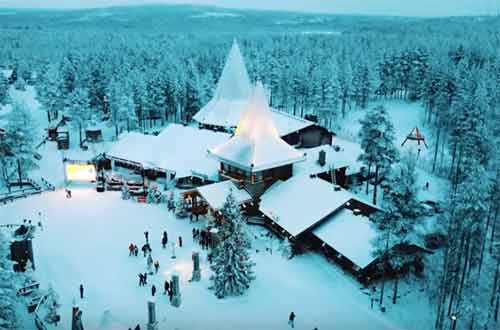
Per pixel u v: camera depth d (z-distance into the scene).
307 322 33.72
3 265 29.31
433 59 109.94
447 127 80.69
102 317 31.78
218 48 194.38
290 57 148.38
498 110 73.19
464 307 34.75
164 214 52.19
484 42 163.75
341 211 44.03
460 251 33.94
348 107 111.50
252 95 53.91
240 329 32.81
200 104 101.19
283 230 45.44
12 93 128.88
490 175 44.06
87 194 58.12
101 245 44.41
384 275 36.03
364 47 178.50
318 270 40.62
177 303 35.25
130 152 65.25
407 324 34.12
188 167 60.44
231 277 36.69
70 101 91.31
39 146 80.06
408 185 33.88
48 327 32.19
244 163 50.78
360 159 54.84
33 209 53.03
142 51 165.00
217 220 46.09
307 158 58.72
